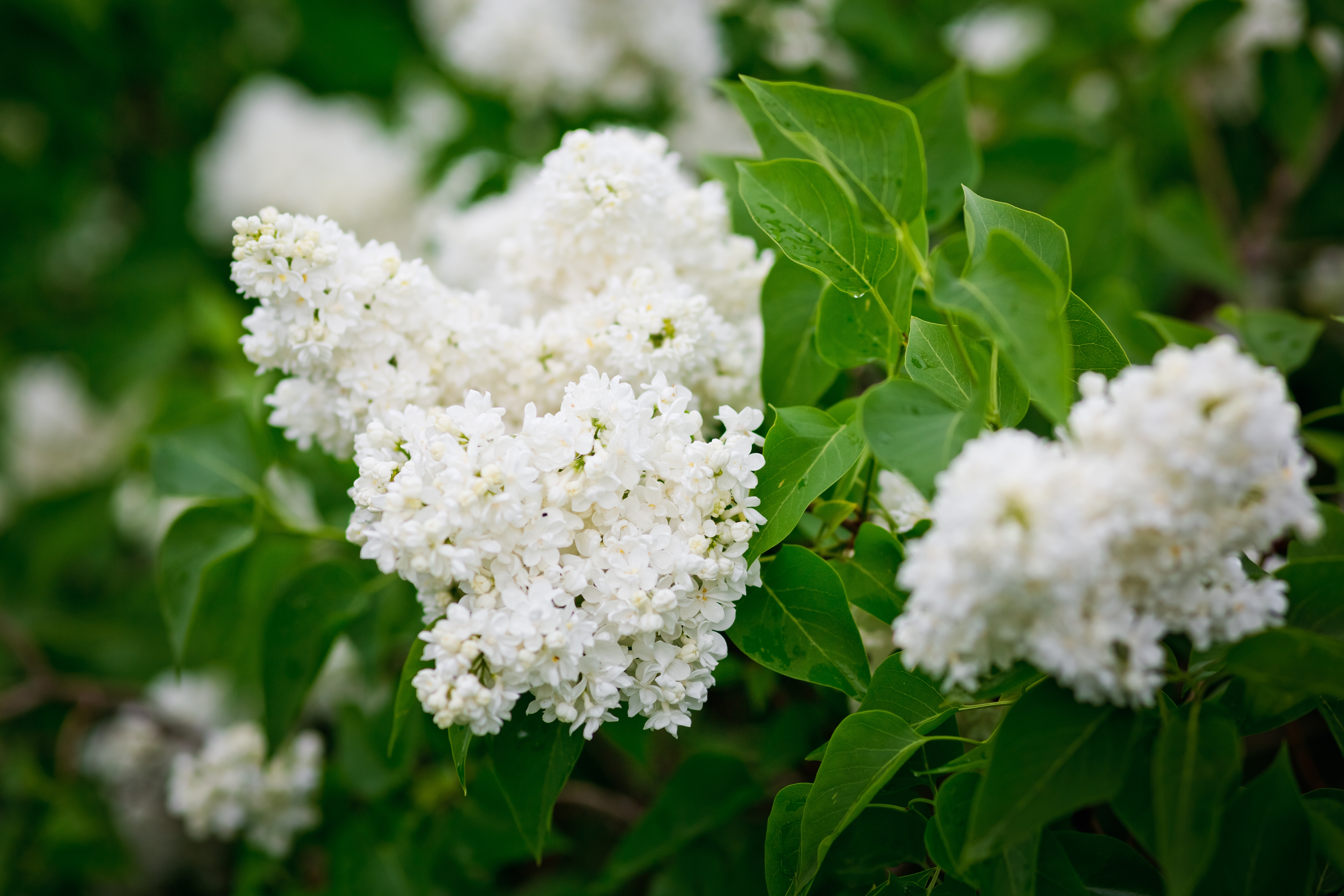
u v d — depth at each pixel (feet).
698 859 3.47
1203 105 5.26
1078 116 4.72
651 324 3.12
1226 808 2.86
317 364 3.15
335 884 3.69
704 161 3.46
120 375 5.77
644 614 2.94
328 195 5.44
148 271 5.90
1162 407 2.72
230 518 3.53
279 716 3.44
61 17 5.26
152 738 4.52
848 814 2.94
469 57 4.60
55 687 4.45
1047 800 2.81
